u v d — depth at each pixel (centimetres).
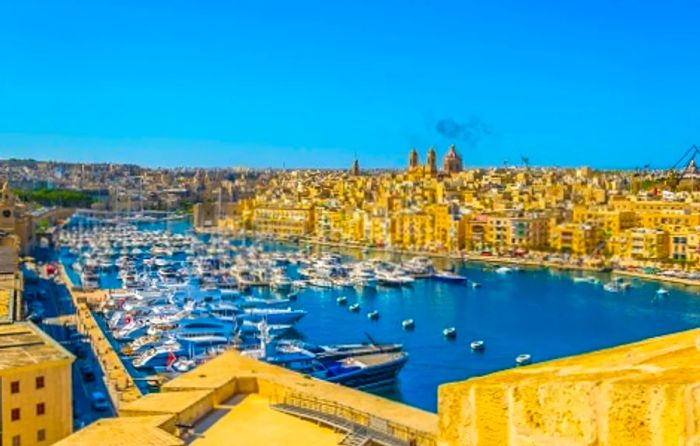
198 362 8975
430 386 9044
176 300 13338
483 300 15438
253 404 2605
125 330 11169
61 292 15700
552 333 12138
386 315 13688
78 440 2070
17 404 5331
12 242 17975
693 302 15350
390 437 2081
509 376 831
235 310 12181
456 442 829
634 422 672
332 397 2441
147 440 2052
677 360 756
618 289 16750
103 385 8300
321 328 12550
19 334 6394
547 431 739
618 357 823
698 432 634
